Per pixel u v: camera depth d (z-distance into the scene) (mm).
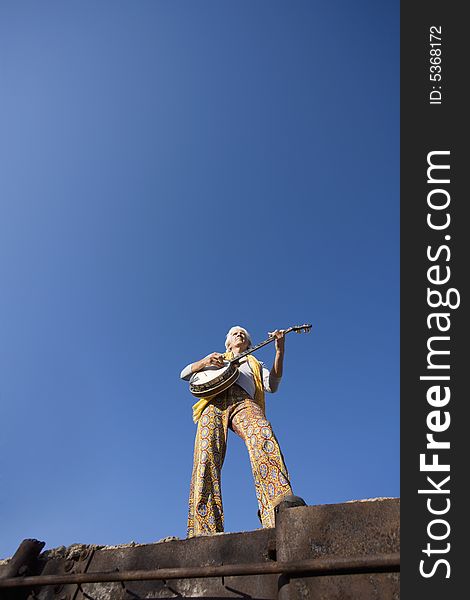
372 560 1662
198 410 3689
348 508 1872
